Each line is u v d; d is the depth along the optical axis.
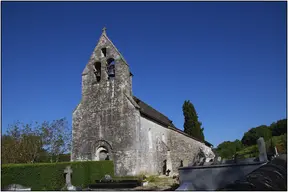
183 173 13.77
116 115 25.28
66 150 38.38
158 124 31.34
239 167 12.28
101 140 25.12
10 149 31.80
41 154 37.31
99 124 25.75
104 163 22.86
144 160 25.11
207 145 43.91
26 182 15.38
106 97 26.31
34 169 16.17
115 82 26.41
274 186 5.78
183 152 31.70
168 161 28.33
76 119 26.91
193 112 45.91
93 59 28.11
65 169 18.27
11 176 14.49
